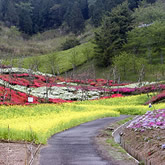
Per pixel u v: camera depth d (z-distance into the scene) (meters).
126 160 10.95
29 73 67.94
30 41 179.00
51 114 32.75
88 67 104.88
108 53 102.00
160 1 170.88
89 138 17.09
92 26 183.38
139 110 37.28
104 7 174.75
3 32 168.12
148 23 131.75
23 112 32.88
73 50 125.38
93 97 60.41
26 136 14.95
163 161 9.14
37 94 55.84
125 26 111.31
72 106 42.16
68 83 75.50
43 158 11.25
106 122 26.42
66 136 18.22
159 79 70.38
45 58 113.19
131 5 180.38
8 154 11.38
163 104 38.41
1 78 59.28
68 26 198.25
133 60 81.12
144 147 11.61
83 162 10.58
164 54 98.44
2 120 25.84
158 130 13.16
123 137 15.45
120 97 54.59
